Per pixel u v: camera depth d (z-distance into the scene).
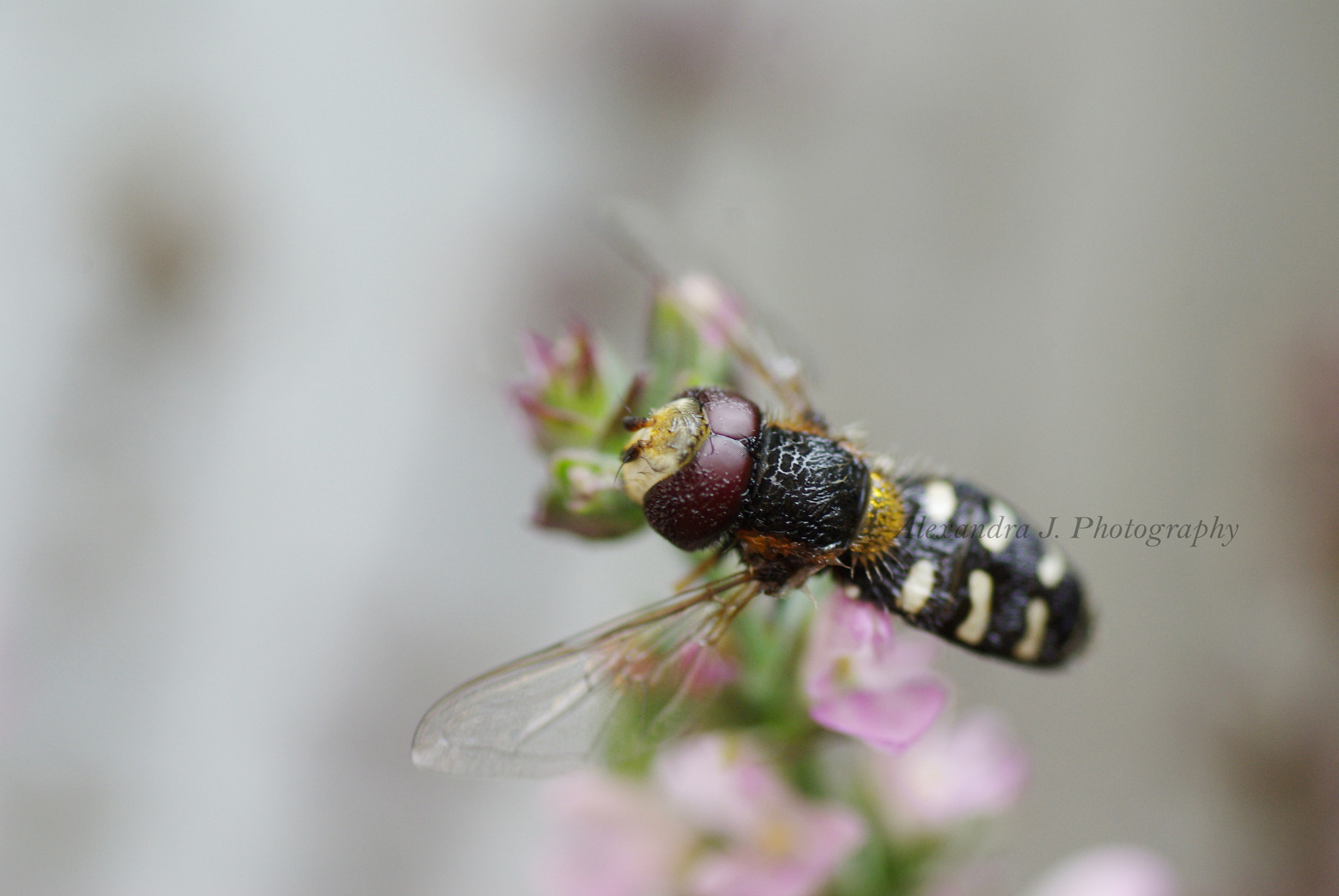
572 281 0.17
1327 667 0.16
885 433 0.20
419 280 0.18
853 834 0.11
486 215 0.17
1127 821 0.18
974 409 0.21
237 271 0.16
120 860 0.15
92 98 0.17
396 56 0.18
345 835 0.16
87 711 0.15
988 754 0.12
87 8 0.17
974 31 0.21
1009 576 0.11
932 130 0.21
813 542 0.11
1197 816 0.16
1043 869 0.18
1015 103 0.21
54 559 0.15
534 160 0.17
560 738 0.11
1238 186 0.21
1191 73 0.22
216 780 0.16
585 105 0.17
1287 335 0.19
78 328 0.15
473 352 0.17
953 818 0.12
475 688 0.11
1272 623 0.17
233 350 0.16
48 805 0.14
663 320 0.11
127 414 0.15
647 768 0.12
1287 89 0.22
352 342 0.17
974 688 0.19
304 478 0.17
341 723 0.16
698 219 0.18
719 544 0.11
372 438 0.17
